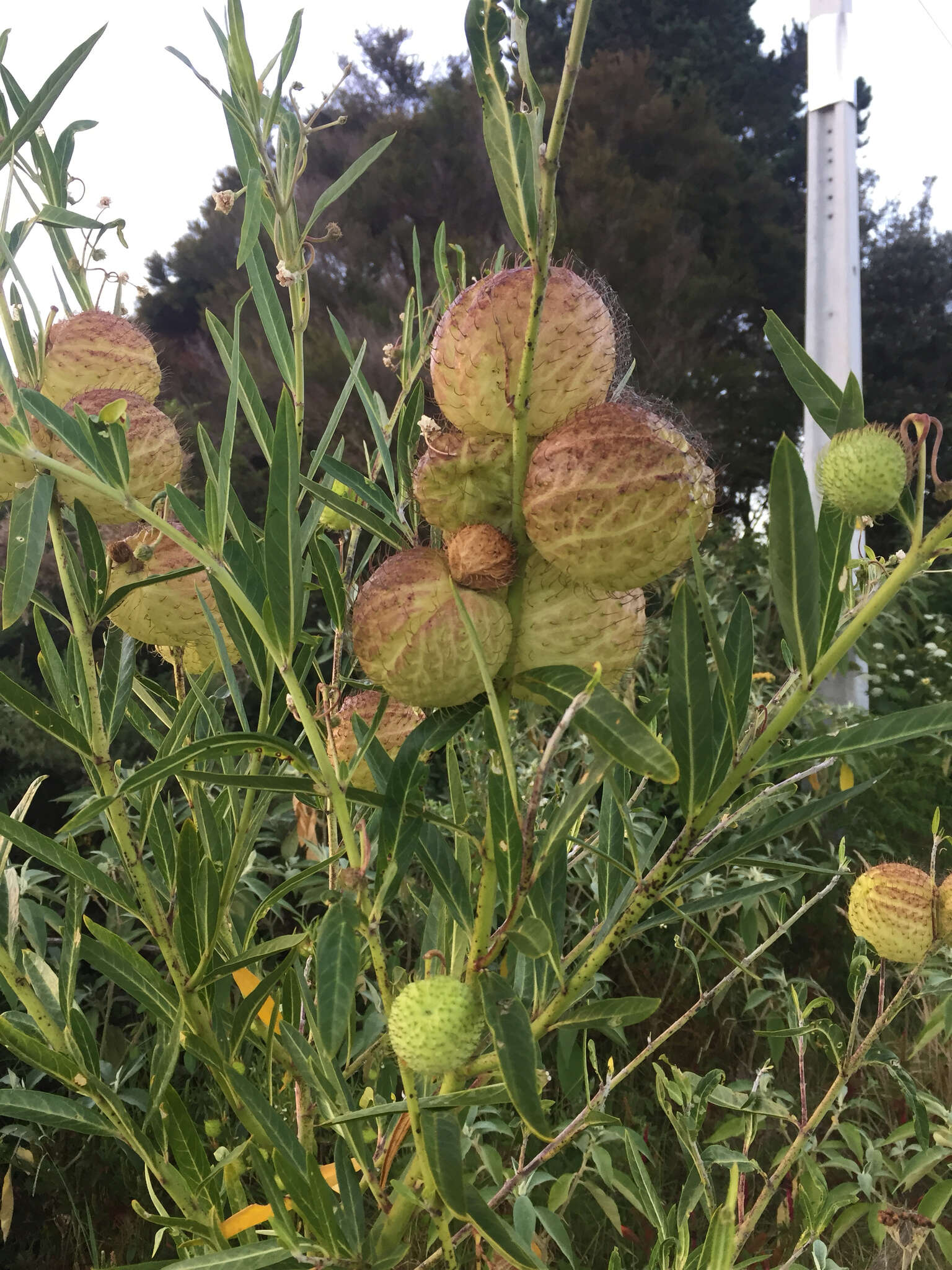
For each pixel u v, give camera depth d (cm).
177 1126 48
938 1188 80
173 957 46
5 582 36
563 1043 60
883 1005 67
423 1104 37
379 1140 51
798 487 31
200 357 329
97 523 45
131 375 48
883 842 172
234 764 52
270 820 138
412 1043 32
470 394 32
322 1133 73
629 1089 135
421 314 52
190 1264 40
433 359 34
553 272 33
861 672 213
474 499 34
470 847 48
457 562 32
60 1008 50
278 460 36
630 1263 109
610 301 38
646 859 47
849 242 255
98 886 45
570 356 32
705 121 435
